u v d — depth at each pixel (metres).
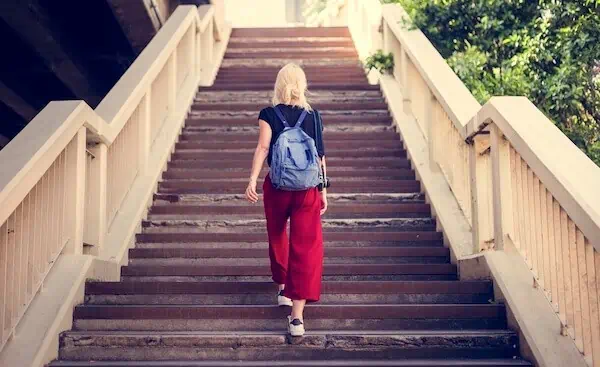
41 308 3.83
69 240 4.32
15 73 9.20
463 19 7.62
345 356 3.70
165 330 3.96
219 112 8.02
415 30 7.52
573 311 3.48
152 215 5.78
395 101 7.84
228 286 4.32
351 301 4.29
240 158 6.90
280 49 11.23
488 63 7.46
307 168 3.75
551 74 7.00
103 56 9.88
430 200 5.76
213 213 5.79
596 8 6.73
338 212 5.78
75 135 4.38
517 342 3.75
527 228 4.07
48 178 4.08
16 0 7.20
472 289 4.25
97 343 3.71
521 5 7.29
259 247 5.29
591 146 6.85
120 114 5.15
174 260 5.03
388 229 5.61
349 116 7.82
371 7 9.38
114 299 4.25
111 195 5.22
